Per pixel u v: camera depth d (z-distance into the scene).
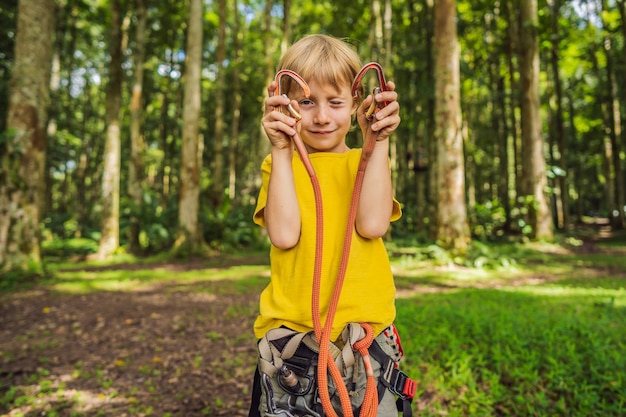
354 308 1.31
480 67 21.94
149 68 24.17
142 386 4.01
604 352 3.64
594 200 52.38
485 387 3.41
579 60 24.45
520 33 16.83
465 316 4.77
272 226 1.31
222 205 18.14
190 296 7.75
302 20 21.92
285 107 1.25
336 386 1.14
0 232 9.34
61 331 5.71
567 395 3.23
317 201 1.21
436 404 3.16
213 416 3.44
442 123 11.30
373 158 1.32
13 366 4.50
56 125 22.50
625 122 26.62
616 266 10.88
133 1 18.23
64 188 28.20
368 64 1.21
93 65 26.03
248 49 22.25
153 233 16.61
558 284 8.20
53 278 9.84
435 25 11.47
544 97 26.27
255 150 25.77
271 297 1.39
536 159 16.34
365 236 1.34
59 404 3.65
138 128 17.97
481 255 11.07
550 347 3.78
